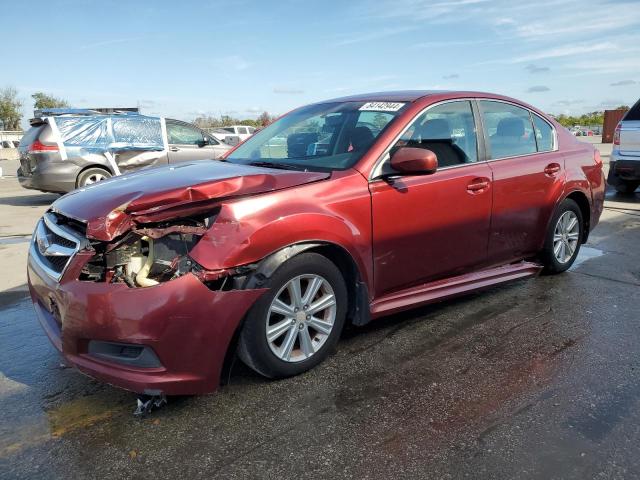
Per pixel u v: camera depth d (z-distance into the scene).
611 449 2.46
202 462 2.40
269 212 2.89
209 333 2.67
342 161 3.50
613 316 4.09
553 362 3.33
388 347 3.56
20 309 4.45
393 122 3.65
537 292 4.65
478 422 2.69
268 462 2.39
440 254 3.79
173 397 2.94
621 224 7.61
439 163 3.79
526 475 2.29
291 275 2.96
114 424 2.71
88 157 10.30
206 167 3.65
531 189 4.42
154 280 2.65
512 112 4.55
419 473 2.31
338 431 2.62
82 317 2.60
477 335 3.75
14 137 49.84
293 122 4.36
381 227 3.38
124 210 2.64
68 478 2.31
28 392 3.05
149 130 10.91
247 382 3.10
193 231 2.72
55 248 2.86
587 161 5.12
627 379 3.11
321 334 3.22
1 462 2.42
